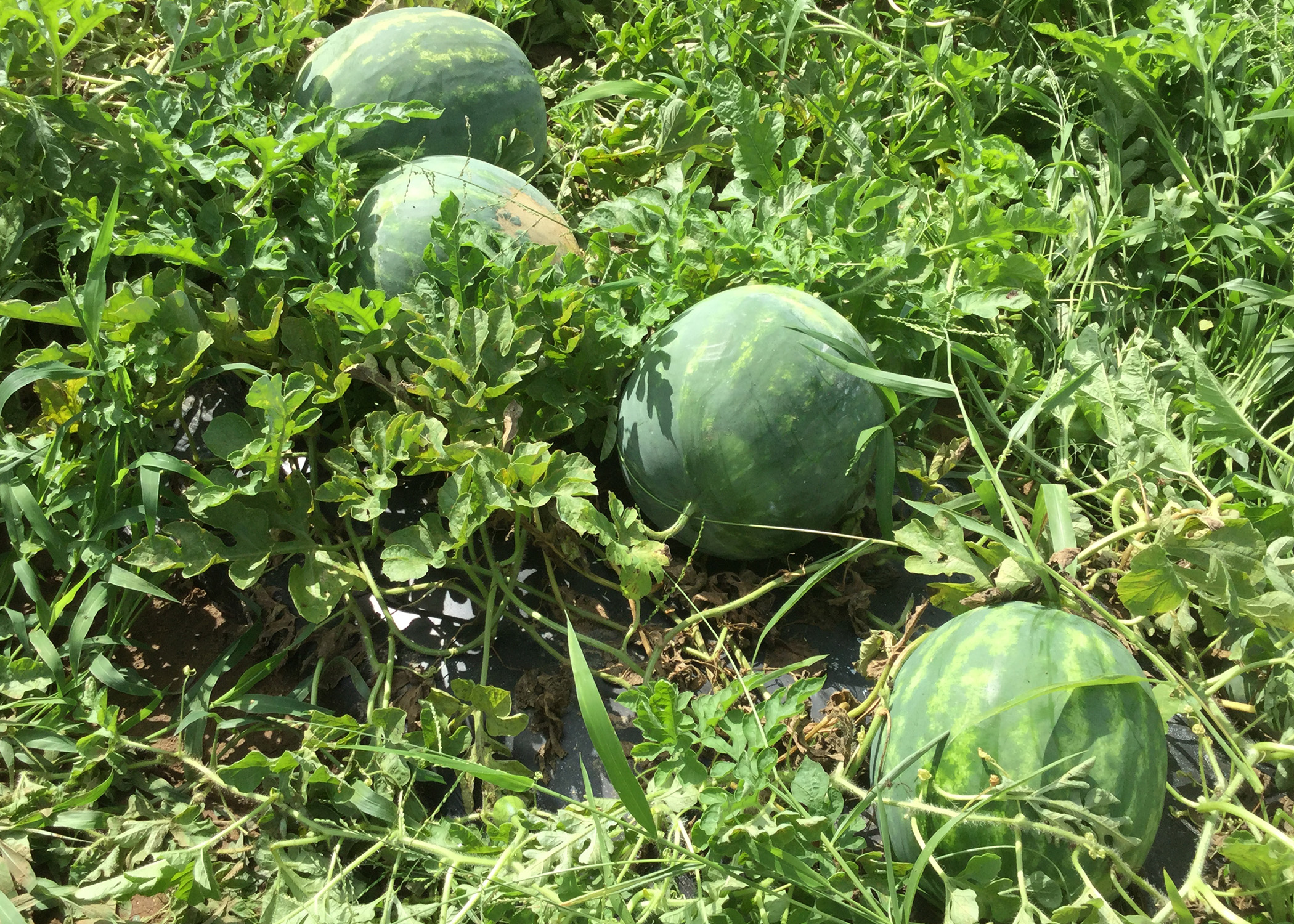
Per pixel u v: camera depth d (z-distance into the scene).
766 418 1.25
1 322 1.31
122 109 1.41
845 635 1.37
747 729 1.12
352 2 1.79
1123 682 1.08
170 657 1.29
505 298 1.30
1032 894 1.07
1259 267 1.61
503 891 1.08
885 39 1.89
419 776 1.19
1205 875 1.22
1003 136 1.65
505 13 1.72
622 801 1.08
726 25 1.72
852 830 1.20
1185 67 1.70
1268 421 1.48
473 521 1.23
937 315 1.42
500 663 1.32
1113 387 1.32
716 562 1.39
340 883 1.12
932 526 1.24
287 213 1.42
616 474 1.44
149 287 1.27
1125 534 1.22
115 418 1.24
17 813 1.14
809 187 1.45
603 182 1.65
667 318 1.32
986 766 1.07
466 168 1.38
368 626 1.31
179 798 1.18
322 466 1.40
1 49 1.34
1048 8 1.89
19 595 1.30
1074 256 1.57
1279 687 1.25
